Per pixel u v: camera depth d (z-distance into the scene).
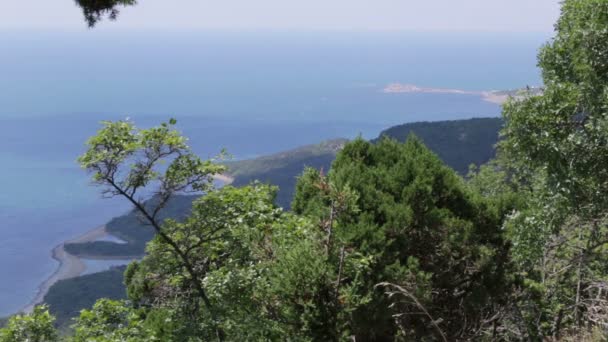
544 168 9.26
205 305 9.54
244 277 8.84
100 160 8.80
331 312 7.55
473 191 16.06
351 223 12.28
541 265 12.33
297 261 7.62
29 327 9.23
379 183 14.17
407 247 12.70
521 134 9.36
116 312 10.05
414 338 11.92
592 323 10.23
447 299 14.03
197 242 10.26
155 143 9.20
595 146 8.67
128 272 19.97
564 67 9.81
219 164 9.90
